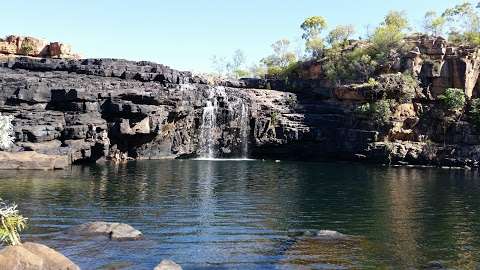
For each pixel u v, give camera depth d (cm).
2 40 9225
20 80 6362
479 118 7806
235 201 3544
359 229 2714
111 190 3903
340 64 9638
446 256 2170
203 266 1930
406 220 3005
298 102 8888
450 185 4931
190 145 7862
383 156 7631
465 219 3072
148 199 3525
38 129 5888
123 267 1862
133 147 7081
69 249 2070
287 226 2742
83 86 6681
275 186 4484
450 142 7981
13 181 4219
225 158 8062
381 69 9069
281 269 1862
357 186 4656
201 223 2750
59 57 9306
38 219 2714
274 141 8062
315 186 4575
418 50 8750
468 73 8306
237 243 2314
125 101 6738
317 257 2038
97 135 6450
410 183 5041
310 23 13188
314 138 8081
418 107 8262
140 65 7919
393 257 2111
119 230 2341
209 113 7944
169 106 7244
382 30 9775
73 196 3541
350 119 8312
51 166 5353
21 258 1529
